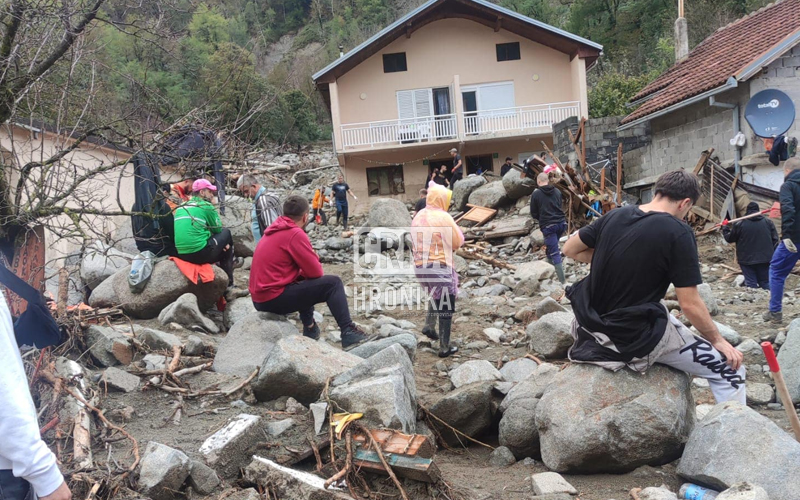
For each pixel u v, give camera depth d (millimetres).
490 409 5043
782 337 6207
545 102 27250
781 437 3482
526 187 15375
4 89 5262
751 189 12516
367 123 26672
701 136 15969
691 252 3740
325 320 8375
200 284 7406
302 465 4043
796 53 13422
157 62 8047
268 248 5871
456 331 7875
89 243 6586
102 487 3375
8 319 2146
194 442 4074
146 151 5691
